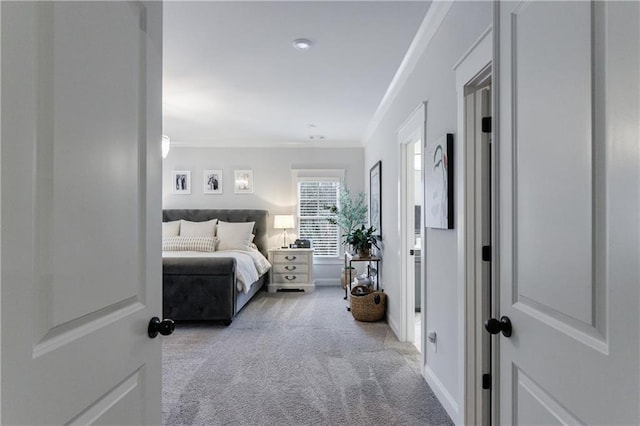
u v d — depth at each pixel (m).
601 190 0.73
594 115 0.75
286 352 3.43
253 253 5.83
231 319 4.27
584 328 0.77
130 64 1.00
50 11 0.70
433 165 2.61
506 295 1.11
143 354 1.06
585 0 0.77
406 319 3.72
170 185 6.77
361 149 6.80
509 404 1.08
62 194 0.74
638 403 0.63
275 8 2.45
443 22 2.44
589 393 0.75
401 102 3.69
